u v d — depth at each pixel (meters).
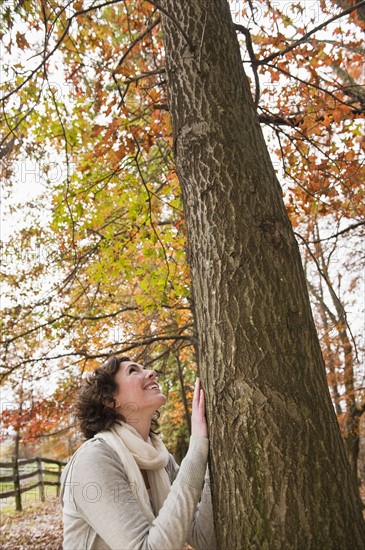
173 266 6.00
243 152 2.08
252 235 1.92
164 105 4.04
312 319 1.93
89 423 2.22
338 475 1.71
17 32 4.07
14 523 8.91
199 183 2.07
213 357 1.88
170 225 6.46
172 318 7.73
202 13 2.33
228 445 1.78
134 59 5.21
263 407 1.74
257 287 1.86
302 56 4.55
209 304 1.93
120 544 1.73
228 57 2.29
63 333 6.64
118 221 6.52
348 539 1.63
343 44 4.73
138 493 1.96
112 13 5.02
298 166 4.84
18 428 6.27
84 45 4.90
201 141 2.11
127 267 5.48
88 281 6.48
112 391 2.25
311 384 1.79
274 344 1.80
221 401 1.83
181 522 1.75
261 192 2.01
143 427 2.26
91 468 1.89
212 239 1.96
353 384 10.49
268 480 1.69
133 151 4.57
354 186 4.59
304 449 1.70
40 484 11.41
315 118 4.42
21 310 6.97
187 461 1.86
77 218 4.99
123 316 7.54
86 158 5.02
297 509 1.64
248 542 1.68
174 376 11.05
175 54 2.33
